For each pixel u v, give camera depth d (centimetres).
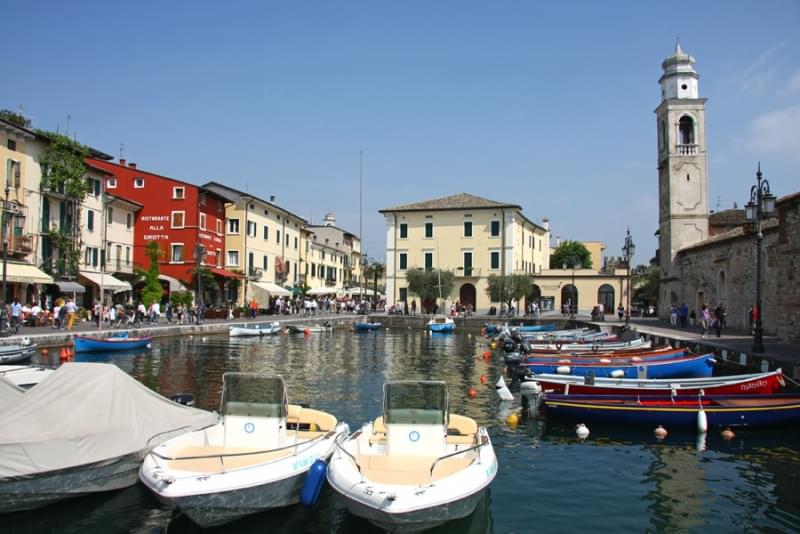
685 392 1659
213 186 6291
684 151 4591
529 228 7625
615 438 1447
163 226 5359
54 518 942
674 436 1457
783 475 1178
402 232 7069
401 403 1021
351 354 3412
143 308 4203
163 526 923
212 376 2397
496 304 6638
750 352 2127
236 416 1058
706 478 1161
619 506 1021
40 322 3528
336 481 897
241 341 4012
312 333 5019
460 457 1001
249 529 923
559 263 9006
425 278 6562
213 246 5759
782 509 1009
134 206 5147
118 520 938
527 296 6706
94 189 4491
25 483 931
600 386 1691
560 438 1454
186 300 4803
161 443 1023
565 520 962
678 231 4584
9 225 3538
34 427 975
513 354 2608
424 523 833
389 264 7094
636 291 7744
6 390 1176
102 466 988
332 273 9356
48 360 2634
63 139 3944
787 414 1491
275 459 959
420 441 1012
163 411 1116
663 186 4800
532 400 1689
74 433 979
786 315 2522
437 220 6969
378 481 900
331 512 982
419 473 934
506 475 1182
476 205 6838
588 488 1108
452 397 2025
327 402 1895
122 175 5431
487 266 6794
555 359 2383
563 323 5400
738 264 3578
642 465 1242
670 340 2873
